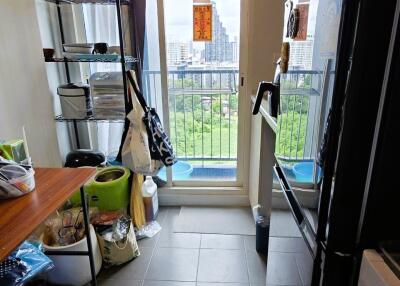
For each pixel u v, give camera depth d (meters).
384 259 0.62
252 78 2.20
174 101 2.51
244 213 2.38
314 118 0.77
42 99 1.88
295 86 0.96
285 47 1.10
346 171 0.65
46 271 1.43
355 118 0.61
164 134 2.11
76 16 2.14
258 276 1.73
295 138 0.96
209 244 2.02
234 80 2.41
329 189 0.70
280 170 1.23
